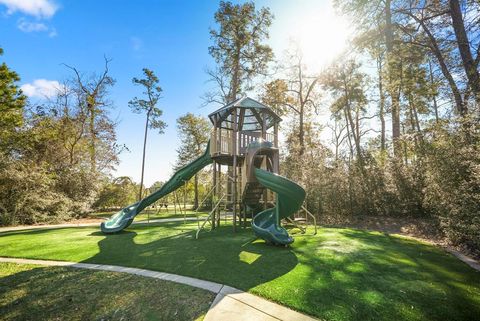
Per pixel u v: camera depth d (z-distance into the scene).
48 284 5.07
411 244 8.18
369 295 4.30
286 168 18.19
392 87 14.77
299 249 7.55
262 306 3.96
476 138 7.15
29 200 15.46
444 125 8.87
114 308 4.07
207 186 36.06
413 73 13.16
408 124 20.42
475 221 6.50
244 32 23.08
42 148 20.12
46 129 20.64
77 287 4.90
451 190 7.89
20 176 14.86
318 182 15.18
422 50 13.27
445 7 11.97
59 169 19.72
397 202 13.59
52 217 16.45
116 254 7.43
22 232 11.84
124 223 11.94
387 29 14.24
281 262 6.26
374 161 15.94
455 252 7.04
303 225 12.71
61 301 4.33
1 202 14.69
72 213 18.31
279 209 9.26
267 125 14.82
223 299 4.21
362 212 14.71
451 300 4.12
